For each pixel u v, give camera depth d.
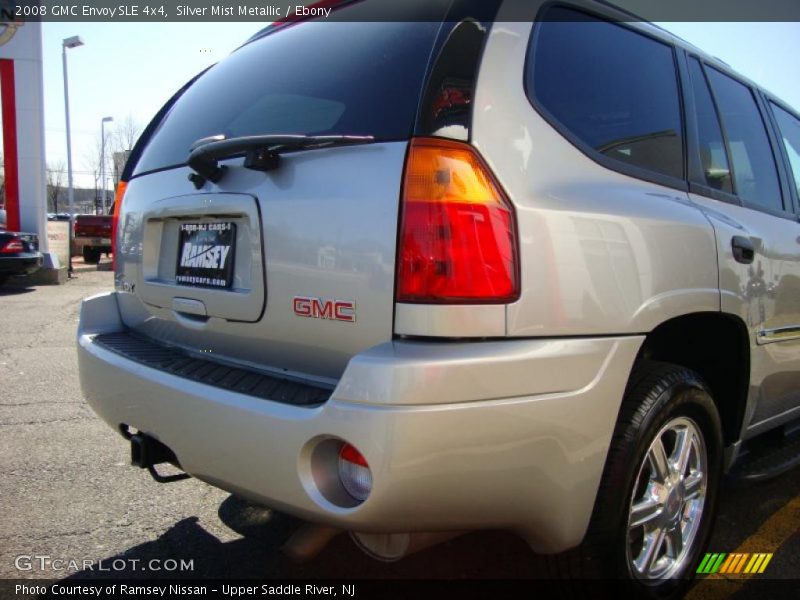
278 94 2.35
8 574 2.60
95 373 2.53
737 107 3.11
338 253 1.89
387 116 1.89
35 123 14.23
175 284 2.51
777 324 2.85
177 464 2.30
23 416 4.62
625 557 2.13
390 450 1.60
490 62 1.90
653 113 2.49
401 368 1.62
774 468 3.00
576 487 1.92
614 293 1.98
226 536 2.93
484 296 1.74
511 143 1.87
